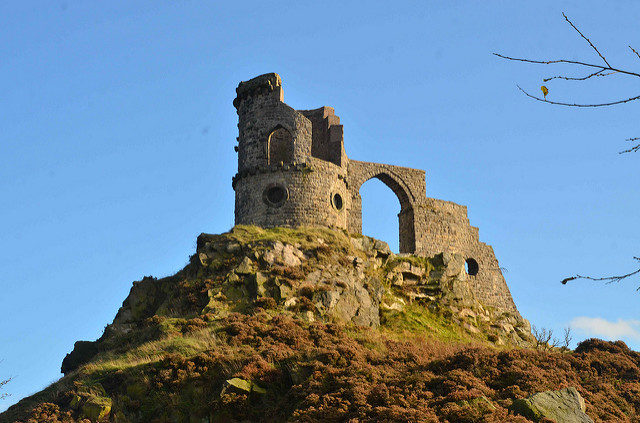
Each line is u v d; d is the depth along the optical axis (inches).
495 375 1514.5
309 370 1541.6
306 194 2346.2
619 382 1649.9
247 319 1876.2
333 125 2534.5
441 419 1268.5
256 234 2234.3
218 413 1444.4
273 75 2465.6
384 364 1621.6
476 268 2645.2
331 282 2106.3
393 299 2257.6
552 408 1298.0
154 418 1497.3
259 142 2410.2
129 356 1743.4
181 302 2053.4
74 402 1566.2
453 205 2667.3
